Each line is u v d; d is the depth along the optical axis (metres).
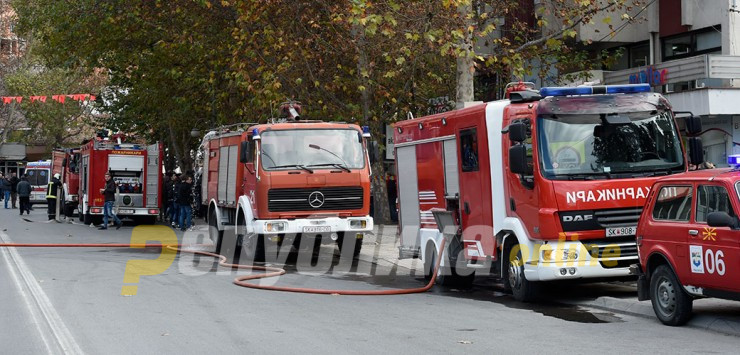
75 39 61.66
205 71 56.44
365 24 36.69
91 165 58.75
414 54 38.78
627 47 49.56
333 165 33.41
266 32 42.69
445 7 34.25
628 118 21.62
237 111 50.12
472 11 37.72
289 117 35.81
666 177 18.36
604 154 21.38
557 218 20.91
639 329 17.53
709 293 16.62
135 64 62.22
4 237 47.72
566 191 20.94
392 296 23.92
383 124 45.31
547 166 21.17
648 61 48.09
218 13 52.44
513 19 50.78
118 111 78.31
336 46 42.53
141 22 57.22
